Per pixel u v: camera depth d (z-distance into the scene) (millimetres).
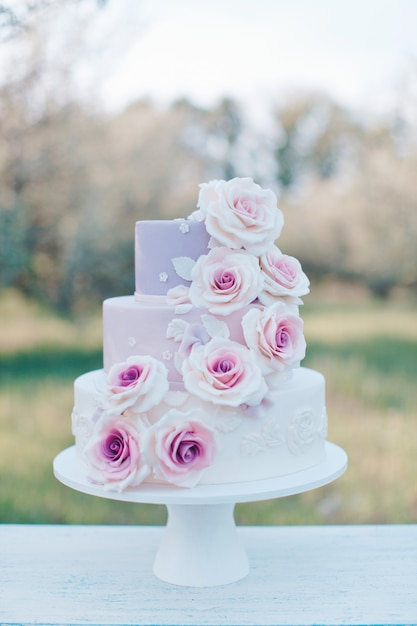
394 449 5359
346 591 1988
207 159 6141
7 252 6027
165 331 1860
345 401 5824
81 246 6113
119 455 1785
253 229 1896
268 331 1819
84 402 1960
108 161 6039
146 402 1768
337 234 6258
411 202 6176
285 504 4949
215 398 1748
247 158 6191
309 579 2066
